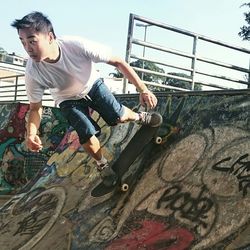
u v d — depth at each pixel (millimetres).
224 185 3439
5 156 9828
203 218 3281
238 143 3727
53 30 3611
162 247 3234
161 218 3559
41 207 4738
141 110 5250
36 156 10203
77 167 5188
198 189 3592
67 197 4656
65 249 3787
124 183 4238
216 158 3766
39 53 3535
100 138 5387
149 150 4477
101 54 3721
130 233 3586
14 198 5395
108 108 3938
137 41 8117
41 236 4156
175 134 4438
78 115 3971
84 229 3953
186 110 4559
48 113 10484
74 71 3725
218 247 2977
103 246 3584
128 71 3830
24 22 3480
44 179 5461
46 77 3762
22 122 10109
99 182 4578
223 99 4234
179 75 10289
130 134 5020
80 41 3676
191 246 3105
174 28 8727
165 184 3904
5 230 4590
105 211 4059
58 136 10562
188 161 3998
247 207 3102
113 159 4844
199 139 4129
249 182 3293
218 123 4090
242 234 2943
